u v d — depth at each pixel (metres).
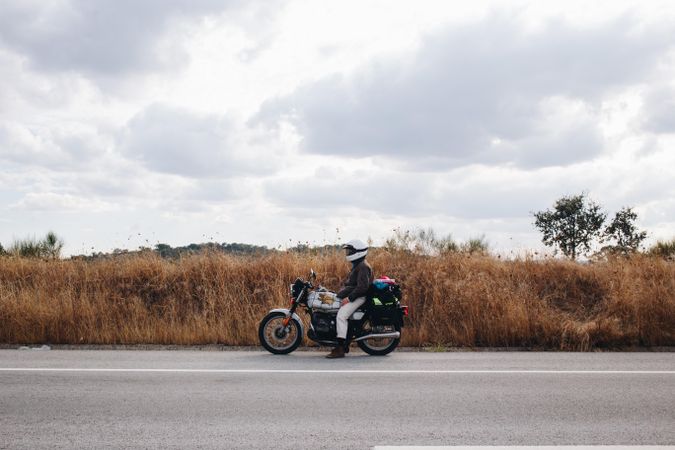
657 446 4.69
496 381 7.27
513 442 4.77
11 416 5.52
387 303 9.76
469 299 12.06
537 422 5.38
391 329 9.77
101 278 14.30
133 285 14.13
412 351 10.39
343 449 4.58
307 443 4.73
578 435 4.98
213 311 12.54
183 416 5.52
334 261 14.90
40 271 14.56
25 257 15.62
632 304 11.87
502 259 15.46
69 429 5.10
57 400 6.15
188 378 7.37
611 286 13.38
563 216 24.89
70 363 8.55
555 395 6.48
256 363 8.62
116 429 5.10
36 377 7.39
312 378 7.41
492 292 12.27
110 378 7.35
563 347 10.70
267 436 4.91
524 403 6.10
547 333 10.98
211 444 4.70
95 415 5.56
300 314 11.99
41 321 11.20
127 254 15.45
